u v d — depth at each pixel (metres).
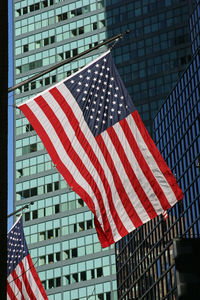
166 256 139.50
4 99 26.70
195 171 132.00
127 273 158.38
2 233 25.73
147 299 146.88
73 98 37.44
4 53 27.06
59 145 36.84
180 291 28.19
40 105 37.38
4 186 26.17
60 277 169.88
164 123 153.00
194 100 136.50
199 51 136.88
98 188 36.38
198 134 132.50
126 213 36.25
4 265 25.52
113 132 37.03
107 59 38.03
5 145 26.45
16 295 42.81
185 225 133.50
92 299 164.25
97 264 167.25
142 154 36.81
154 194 36.41
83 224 173.50
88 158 36.75
